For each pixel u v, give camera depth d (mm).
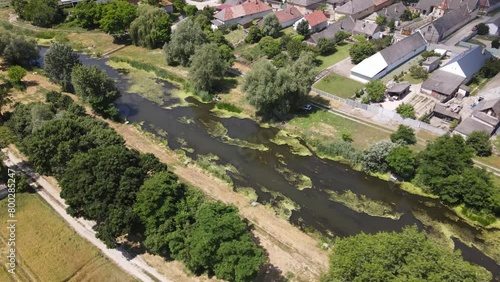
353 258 42750
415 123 85000
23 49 111250
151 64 115812
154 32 122250
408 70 108750
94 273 54188
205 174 74625
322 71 109375
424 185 70188
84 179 57250
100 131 71625
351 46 122438
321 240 60875
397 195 70000
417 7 144500
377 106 91938
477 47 105875
